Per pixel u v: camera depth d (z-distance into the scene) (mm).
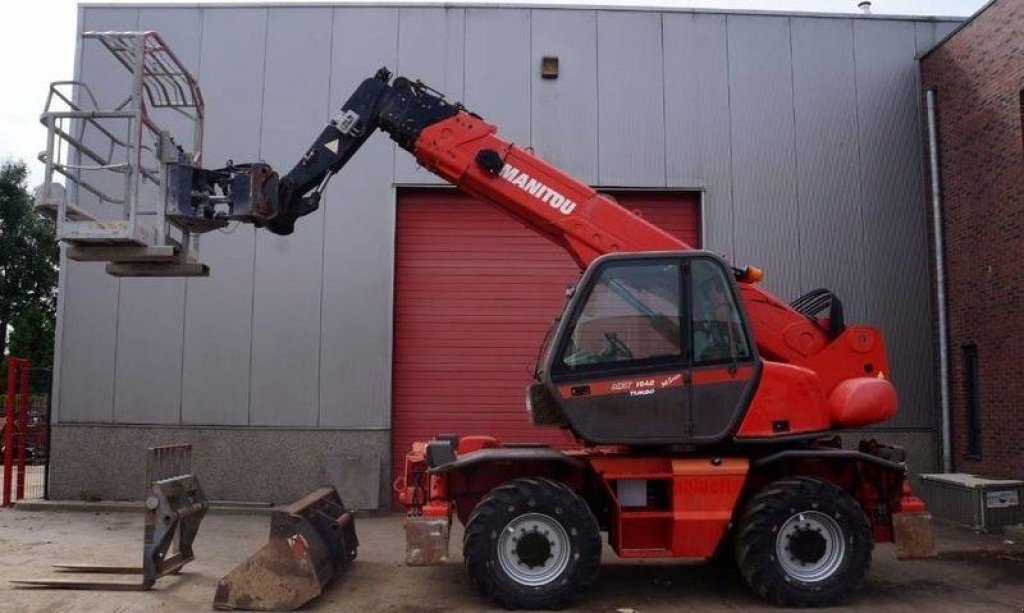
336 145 8398
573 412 7184
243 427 12516
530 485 7059
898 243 13078
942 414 12648
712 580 8102
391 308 12672
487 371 12828
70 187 8938
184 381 12586
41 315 38469
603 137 13008
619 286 7426
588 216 8047
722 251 12945
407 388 12789
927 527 7348
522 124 12977
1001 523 10688
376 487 12242
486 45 13062
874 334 7852
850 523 7090
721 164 13070
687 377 7250
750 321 7512
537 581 6957
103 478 12477
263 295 12695
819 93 13258
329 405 12531
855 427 7562
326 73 13016
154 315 12680
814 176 13125
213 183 8188
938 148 12992
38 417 18234
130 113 7691
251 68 13016
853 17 13391
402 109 8352
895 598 7422
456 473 7547
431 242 13031
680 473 7184
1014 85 11328
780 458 7223
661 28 13234
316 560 7160
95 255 7785
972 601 7328
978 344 12023
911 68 13359
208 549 9461
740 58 13242
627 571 8492
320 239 12773
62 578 7797
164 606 6965
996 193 11664
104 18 13102
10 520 11297
